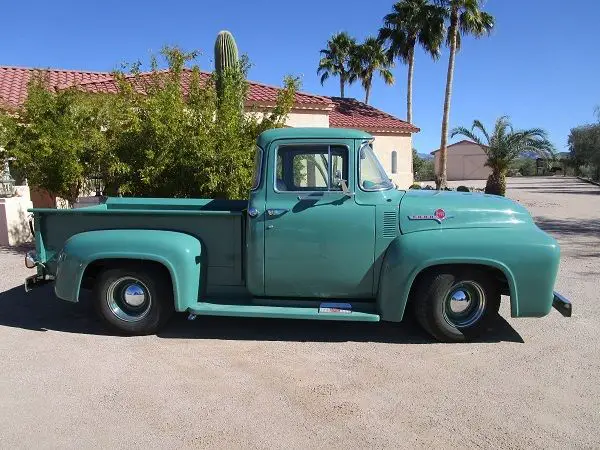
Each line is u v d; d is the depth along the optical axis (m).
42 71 12.23
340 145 5.07
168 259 5.09
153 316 5.34
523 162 59.53
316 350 5.00
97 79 17.97
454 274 4.95
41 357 4.86
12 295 7.03
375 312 5.08
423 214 5.00
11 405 3.96
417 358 4.79
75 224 5.59
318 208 5.07
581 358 4.79
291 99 10.18
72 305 6.54
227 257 5.41
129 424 3.68
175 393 4.13
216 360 4.77
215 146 9.07
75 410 3.88
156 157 9.18
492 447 3.39
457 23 27.19
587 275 8.12
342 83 42.28
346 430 3.59
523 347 5.05
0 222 11.02
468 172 62.88
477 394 4.10
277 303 5.29
